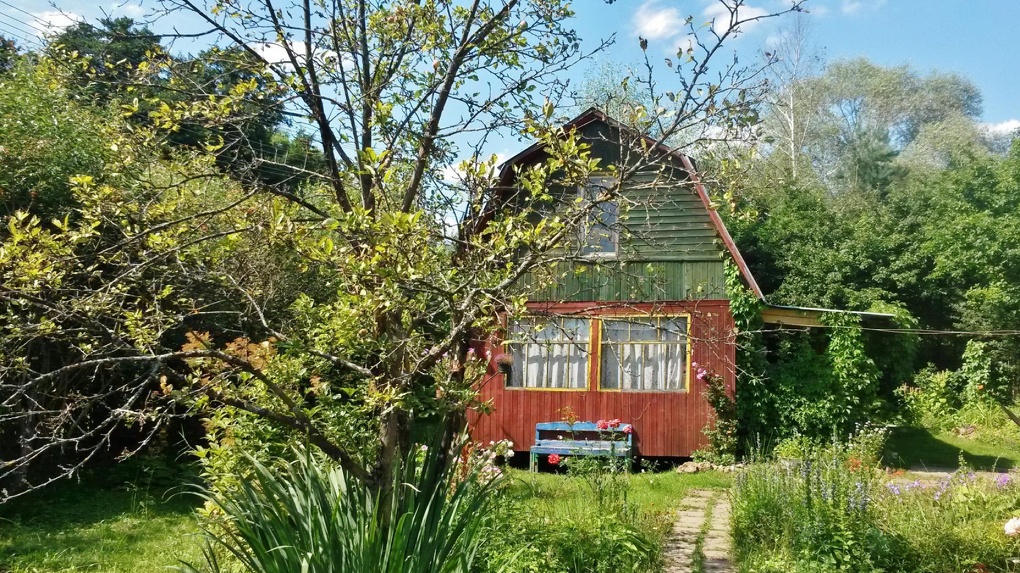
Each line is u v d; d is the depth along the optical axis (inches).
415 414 232.1
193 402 181.6
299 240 159.6
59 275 164.6
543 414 536.1
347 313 166.6
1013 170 855.7
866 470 294.2
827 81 1763.0
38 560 291.4
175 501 408.5
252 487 185.9
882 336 722.8
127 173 194.1
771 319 554.3
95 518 364.8
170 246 178.2
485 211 198.1
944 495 279.6
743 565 254.1
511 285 181.6
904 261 920.9
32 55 396.8
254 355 211.9
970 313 864.9
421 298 181.6
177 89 197.5
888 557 241.0
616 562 240.5
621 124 203.3
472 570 207.8
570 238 189.5
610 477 335.6
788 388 539.5
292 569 159.9
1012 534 246.4
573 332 212.1
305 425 175.3
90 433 164.9
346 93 213.6
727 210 194.2
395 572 160.2
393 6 218.2
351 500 175.5
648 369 526.6
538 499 307.9
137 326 175.5
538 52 220.5
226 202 203.5
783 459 320.8
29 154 361.7
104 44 209.9
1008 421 679.7
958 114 1786.4
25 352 342.0
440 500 180.5
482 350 542.9
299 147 230.2
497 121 219.8
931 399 760.3
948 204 903.7
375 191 198.5
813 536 246.1
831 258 921.5
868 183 1417.3
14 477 379.9
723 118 182.7
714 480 444.5
